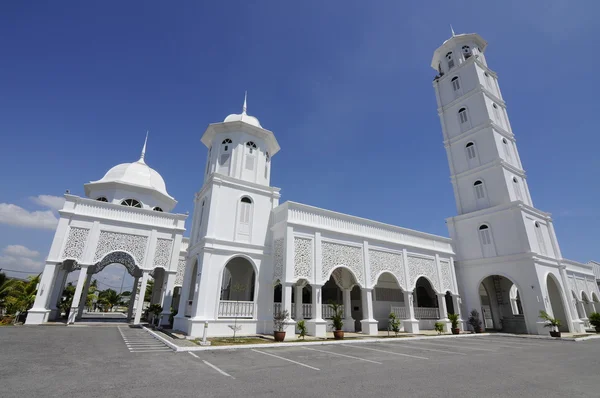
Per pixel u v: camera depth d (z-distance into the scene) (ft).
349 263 52.49
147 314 75.10
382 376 21.86
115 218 60.59
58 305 65.00
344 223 54.90
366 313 51.93
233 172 54.34
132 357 27.04
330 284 65.82
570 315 64.08
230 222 49.65
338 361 27.55
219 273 46.21
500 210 66.95
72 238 56.18
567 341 49.34
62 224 55.83
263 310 47.98
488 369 25.08
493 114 76.38
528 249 61.31
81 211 58.18
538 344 44.70
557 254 69.36
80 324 55.42
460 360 29.30
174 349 31.73
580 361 29.71
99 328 52.34
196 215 56.85
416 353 33.35
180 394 16.71
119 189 71.05
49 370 21.13
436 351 35.19
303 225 48.96
